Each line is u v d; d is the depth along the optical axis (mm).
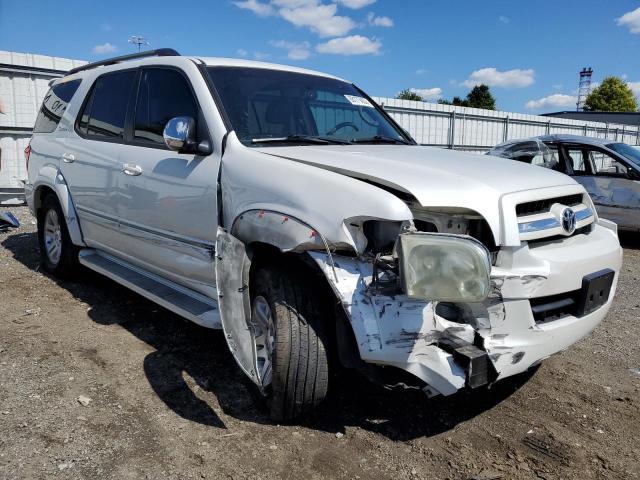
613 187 8609
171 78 3885
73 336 3996
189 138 3367
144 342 3936
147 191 3824
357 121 4141
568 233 2881
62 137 5141
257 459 2627
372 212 2439
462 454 2740
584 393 3441
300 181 2742
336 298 2566
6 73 10352
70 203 4902
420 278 2297
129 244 4219
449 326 2512
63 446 2648
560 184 3029
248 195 2957
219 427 2883
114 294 5008
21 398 3072
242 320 2834
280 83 3920
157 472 2494
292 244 2623
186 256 3590
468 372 2430
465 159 3297
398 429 2957
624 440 2912
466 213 2602
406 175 2721
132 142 4133
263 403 3008
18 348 3738
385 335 2426
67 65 11016
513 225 2600
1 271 5645
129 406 3045
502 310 2576
